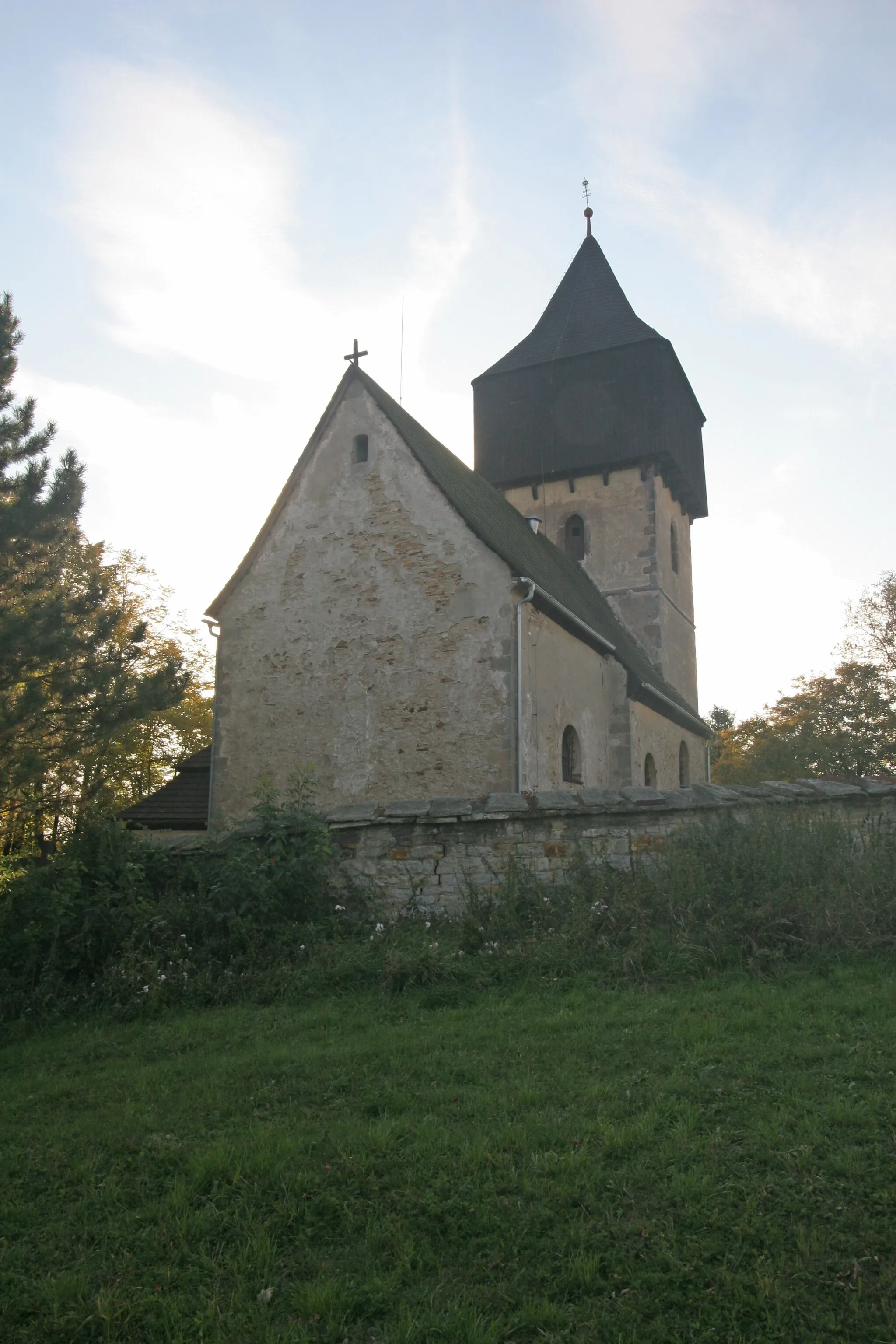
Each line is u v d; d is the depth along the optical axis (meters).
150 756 24.66
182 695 12.73
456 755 13.16
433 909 8.36
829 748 32.84
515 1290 3.14
